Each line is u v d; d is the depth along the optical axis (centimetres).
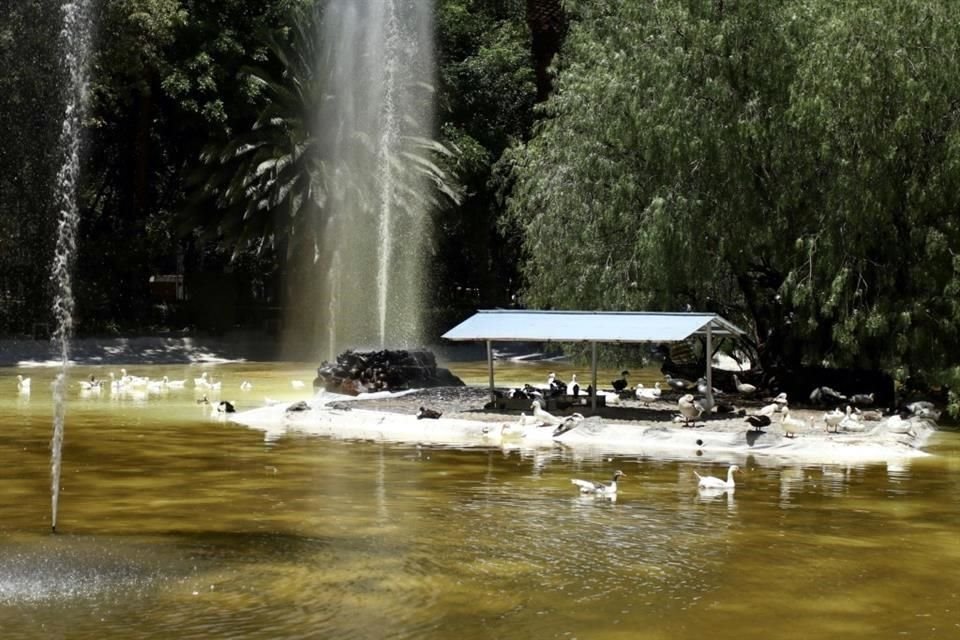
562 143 3147
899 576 1145
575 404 2631
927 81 2434
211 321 5628
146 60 4816
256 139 5081
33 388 3584
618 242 2947
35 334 4991
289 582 1092
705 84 2716
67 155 4656
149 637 905
